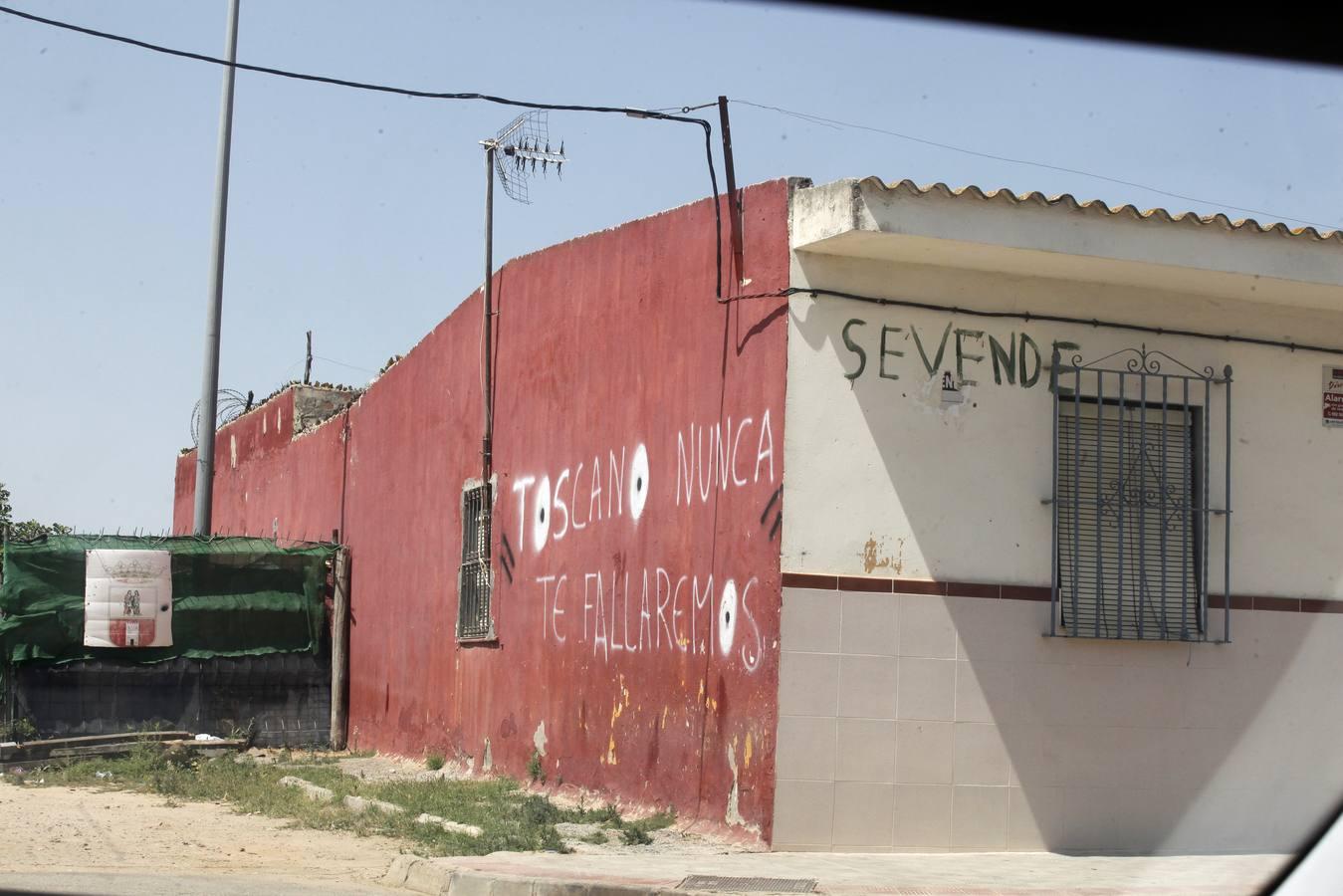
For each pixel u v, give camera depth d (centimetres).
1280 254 1053
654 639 1193
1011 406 1059
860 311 1039
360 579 2034
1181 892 834
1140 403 1091
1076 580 1055
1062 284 1080
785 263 1042
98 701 1817
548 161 1717
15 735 1728
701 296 1160
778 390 1034
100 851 985
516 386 1535
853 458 1027
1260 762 1083
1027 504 1055
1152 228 1021
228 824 1149
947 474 1042
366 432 2095
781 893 823
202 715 1894
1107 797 1046
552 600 1402
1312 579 1117
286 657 1966
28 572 1792
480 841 1005
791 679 1004
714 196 1144
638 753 1203
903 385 1041
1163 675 1072
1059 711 1046
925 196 977
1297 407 1132
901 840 1005
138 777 1478
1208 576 1091
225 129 2252
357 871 948
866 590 1020
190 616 1892
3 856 945
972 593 1038
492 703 1530
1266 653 1097
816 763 1002
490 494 1587
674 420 1188
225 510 3066
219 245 2236
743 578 1058
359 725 1966
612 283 1327
